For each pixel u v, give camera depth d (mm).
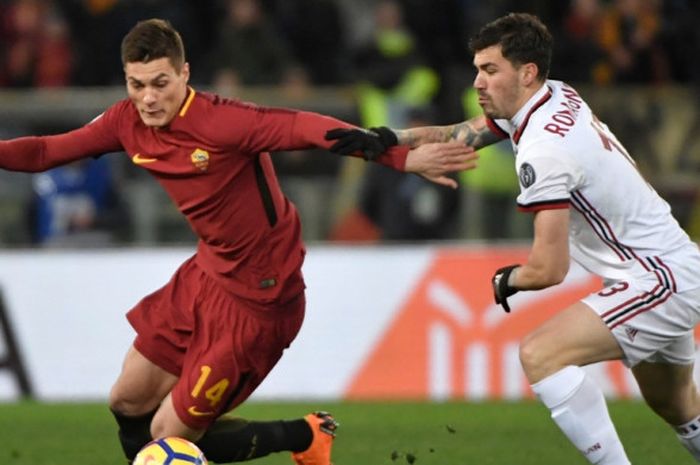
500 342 39188
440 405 36719
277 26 50062
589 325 20297
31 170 21578
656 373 21719
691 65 48656
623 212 20469
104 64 49219
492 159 42656
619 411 34188
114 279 40844
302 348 40156
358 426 32156
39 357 40906
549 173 19906
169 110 20344
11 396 40844
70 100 43812
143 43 20016
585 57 47344
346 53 50250
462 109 44812
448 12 49250
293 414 34969
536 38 20438
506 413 34438
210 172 20641
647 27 48469
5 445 29797
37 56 49031
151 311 21781
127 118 21062
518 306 39156
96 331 40781
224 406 21516
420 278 39906
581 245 21047
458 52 49188
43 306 40969
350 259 40188
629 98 44000
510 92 20516
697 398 22141
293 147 20500
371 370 39875
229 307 21312
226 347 21234
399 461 26859
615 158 20469
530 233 42906
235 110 20500
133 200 42969
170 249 40844
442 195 42750
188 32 49281
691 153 43500
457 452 27906
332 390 39938
